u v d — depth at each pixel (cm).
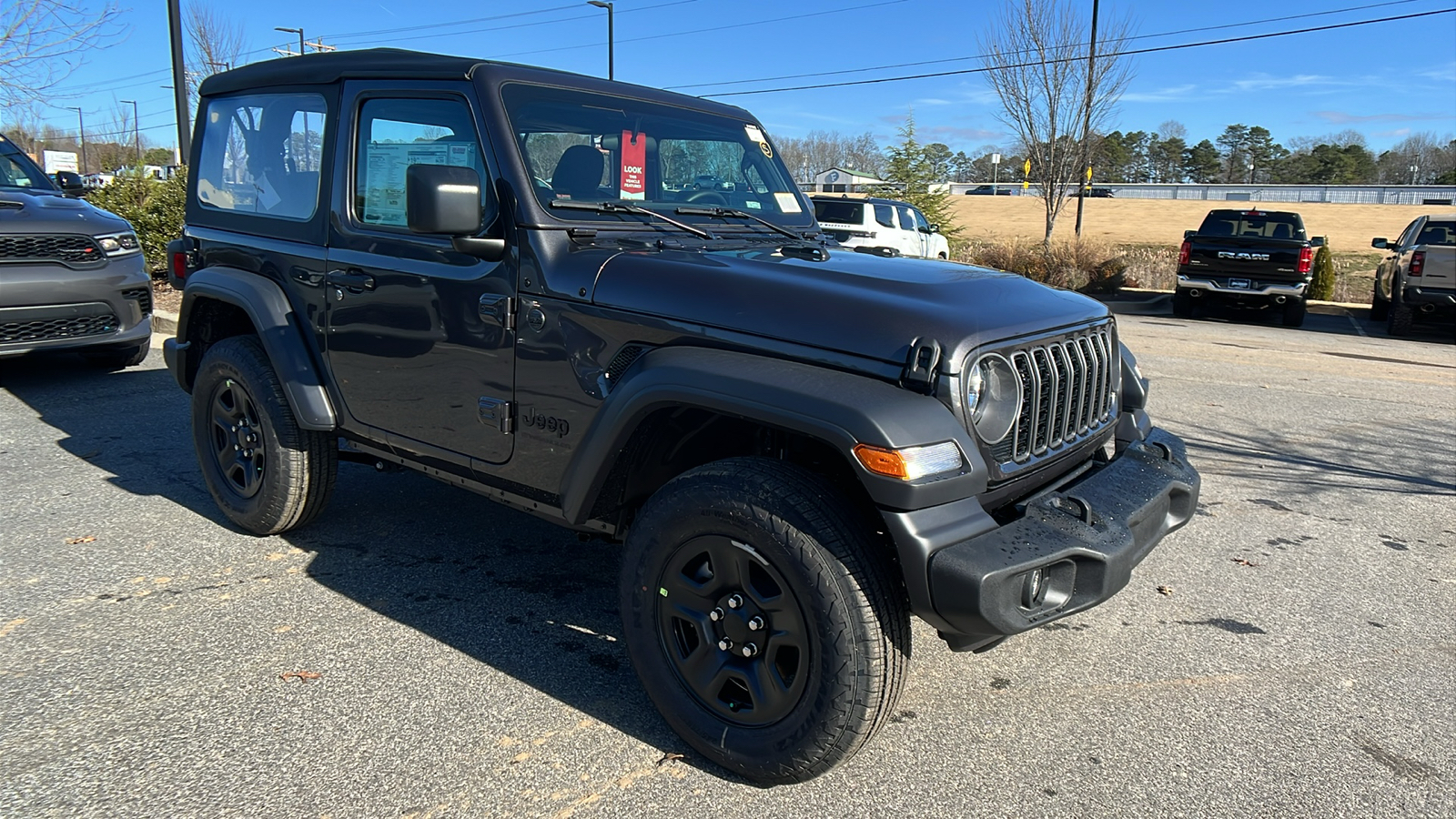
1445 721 303
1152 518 282
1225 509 511
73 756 260
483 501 480
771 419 239
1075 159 2283
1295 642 357
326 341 365
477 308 308
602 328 280
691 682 267
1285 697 316
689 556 263
